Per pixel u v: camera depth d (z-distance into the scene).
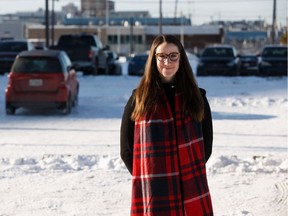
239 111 20.30
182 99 4.91
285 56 35.31
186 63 5.01
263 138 14.26
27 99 18.70
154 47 4.98
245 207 8.03
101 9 167.38
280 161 10.67
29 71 18.75
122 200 8.38
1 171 10.02
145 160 4.85
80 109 20.53
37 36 105.25
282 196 8.56
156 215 4.80
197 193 4.87
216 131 15.48
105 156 11.05
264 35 120.19
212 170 10.08
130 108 5.01
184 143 4.86
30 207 8.02
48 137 14.34
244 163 10.51
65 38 35.16
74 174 9.84
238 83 30.17
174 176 4.82
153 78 4.93
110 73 39.94
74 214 7.71
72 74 20.11
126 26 102.62
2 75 33.06
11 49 33.91
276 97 24.02
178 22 121.62
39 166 10.34
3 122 17.34
